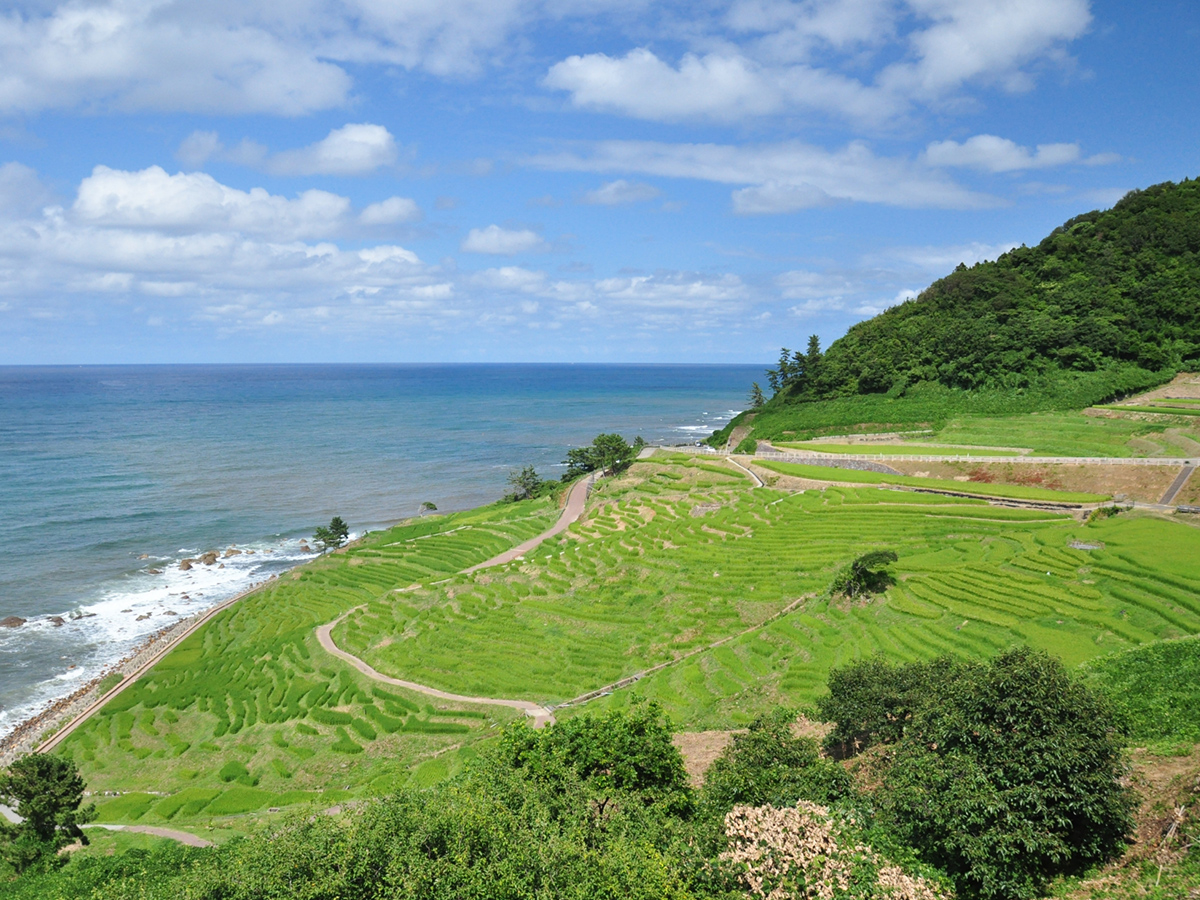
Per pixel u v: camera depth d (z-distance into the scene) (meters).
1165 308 168.88
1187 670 49.31
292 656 99.44
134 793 74.31
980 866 30.88
